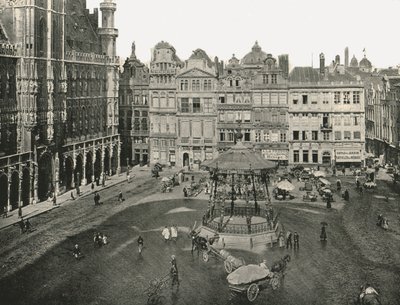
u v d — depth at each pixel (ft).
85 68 298.35
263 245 167.43
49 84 252.21
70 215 217.15
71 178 283.59
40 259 156.04
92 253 161.68
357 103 334.85
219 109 347.77
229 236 166.61
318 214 214.90
